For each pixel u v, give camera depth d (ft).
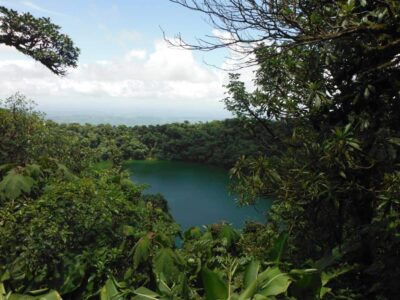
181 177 219.61
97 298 13.19
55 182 16.58
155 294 11.28
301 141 14.51
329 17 12.55
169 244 15.20
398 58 11.23
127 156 281.74
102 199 14.47
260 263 12.77
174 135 295.07
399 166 12.16
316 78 14.53
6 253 13.44
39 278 13.30
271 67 15.48
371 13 11.21
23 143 30.17
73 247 13.96
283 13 11.34
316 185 12.24
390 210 11.58
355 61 13.32
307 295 10.98
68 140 33.12
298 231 15.28
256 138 17.10
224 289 10.52
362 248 13.56
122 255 14.26
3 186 15.66
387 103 13.29
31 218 14.14
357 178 12.80
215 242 17.69
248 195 15.38
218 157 254.68
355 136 12.57
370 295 12.91
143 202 19.08
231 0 10.68
